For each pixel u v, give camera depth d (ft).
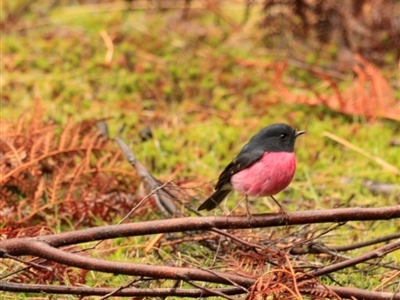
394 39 47.88
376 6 47.65
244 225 24.75
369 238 31.22
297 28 48.98
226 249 29.04
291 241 28.84
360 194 35.37
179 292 24.29
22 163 32.30
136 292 24.23
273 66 45.62
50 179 34.55
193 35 50.85
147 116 42.19
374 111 41.68
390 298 23.97
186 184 34.27
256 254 25.63
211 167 37.09
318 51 49.26
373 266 27.84
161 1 53.83
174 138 39.65
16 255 23.88
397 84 45.52
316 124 40.78
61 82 44.45
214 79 45.44
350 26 47.93
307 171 36.42
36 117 34.78
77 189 33.71
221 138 39.88
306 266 24.99
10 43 48.16
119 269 23.76
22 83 44.34
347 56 47.60
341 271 27.61
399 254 29.84
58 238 24.14
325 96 42.27
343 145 39.58
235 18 53.67
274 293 23.57
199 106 43.39
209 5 51.67
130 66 46.78
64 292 24.14
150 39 49.44
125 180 33.58
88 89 44.14
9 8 53.83
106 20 52.47
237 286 23.97
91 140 33.47
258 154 25.34
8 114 40.50
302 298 23.89
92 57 47.70
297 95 43.04
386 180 36.29
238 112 42.32
